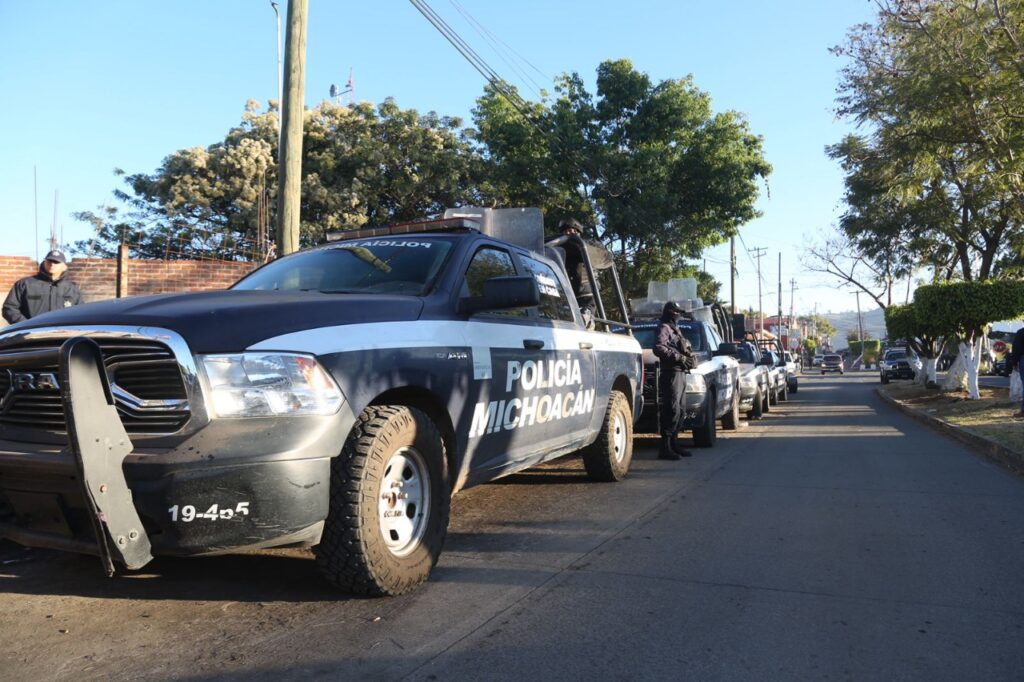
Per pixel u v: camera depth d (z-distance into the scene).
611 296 16.62
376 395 3.93
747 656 3.40
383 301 4.30
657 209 22.86
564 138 22.95
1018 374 14.99
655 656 3.39
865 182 22.88
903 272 26.30
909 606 4.06
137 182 27.47
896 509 6.52
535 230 7.48
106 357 3.51
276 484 3.42
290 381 3.55
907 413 17.53
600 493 7.22
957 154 17.69
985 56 13.67
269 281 5.19
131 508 3.29
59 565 4.60
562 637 3.59
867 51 15.79
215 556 4.79
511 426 5.26
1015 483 7.85
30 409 3.62
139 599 4.02
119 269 10.04
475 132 26.75
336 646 3.43
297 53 8.96
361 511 3.75
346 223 24.61
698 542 5.38
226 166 25.73
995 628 3.75
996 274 24.03
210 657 3.30
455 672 3.19
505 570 4.65
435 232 5.75
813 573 4.64
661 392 9.67
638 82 23.72
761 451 10.65
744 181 23.88
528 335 5.54
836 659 3.38
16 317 7.34
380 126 26.25
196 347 3.45
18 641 3.47
